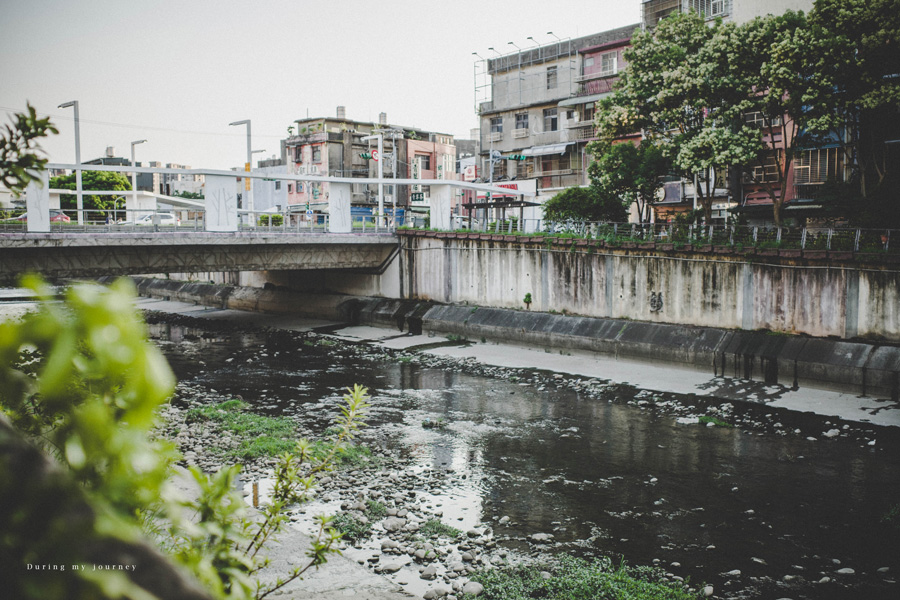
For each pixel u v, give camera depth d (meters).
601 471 16.31
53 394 0.96
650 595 10.11
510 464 16.80
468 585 10.34
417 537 12.33
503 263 34.72
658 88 29.98
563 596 10.18
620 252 29.73
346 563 10.41
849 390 22.41
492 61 52.31
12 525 0.90
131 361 0.94
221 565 2.52
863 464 16.58
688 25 29.92
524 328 32.44
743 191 35.81
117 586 0.90
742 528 13.09
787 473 16.06
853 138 27.61
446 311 36.97
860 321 23.23
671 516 13.66
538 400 23.34
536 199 46.28
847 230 24.16
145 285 60.25
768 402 22.12
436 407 22.47
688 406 22.14
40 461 0.95
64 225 31.19
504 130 51.75
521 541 12.43
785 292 25.00
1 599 0.88
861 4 23.45
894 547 12.23
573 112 47.06
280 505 4.91
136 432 1.10
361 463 16.48
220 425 19.50
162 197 64.38
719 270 26.66
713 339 26.23
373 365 29.69
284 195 68.94
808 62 23.95
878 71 23.75
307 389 25.06
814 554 11.98
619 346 28.62
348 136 63.81
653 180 32.12
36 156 2.81
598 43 46.19
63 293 0.97
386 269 41.38
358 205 63.41
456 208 55.91
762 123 33.47
